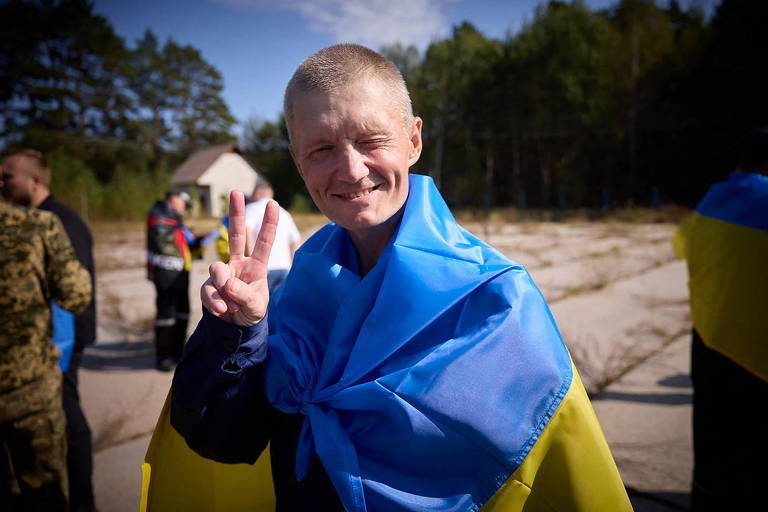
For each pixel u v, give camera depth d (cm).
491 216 2341
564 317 586
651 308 620
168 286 446
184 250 459
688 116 2641
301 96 86
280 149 5212
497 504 84
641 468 272
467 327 86
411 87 3572
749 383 190
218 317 85
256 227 379
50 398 201
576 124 3091
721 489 197
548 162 3362
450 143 3638
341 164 85
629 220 2169
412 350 87
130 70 4700
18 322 192
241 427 94
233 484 116
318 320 100
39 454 198
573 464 84
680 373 408
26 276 194
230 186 3875
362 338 89
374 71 86
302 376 93
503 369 83
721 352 196
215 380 87
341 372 91
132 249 1482
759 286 187
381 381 84
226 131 6125
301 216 2475
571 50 3094
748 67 2291
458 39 3722
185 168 4016
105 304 711
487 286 87
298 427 97
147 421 346
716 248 201
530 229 1861
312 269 100
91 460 241
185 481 112
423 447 83
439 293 86
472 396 81
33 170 250
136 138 4822
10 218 194
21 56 4081
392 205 92
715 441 200
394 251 89
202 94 5959
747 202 198
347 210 89
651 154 2917
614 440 303
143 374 443
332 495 91
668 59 2777
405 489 85
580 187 3045
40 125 4228
